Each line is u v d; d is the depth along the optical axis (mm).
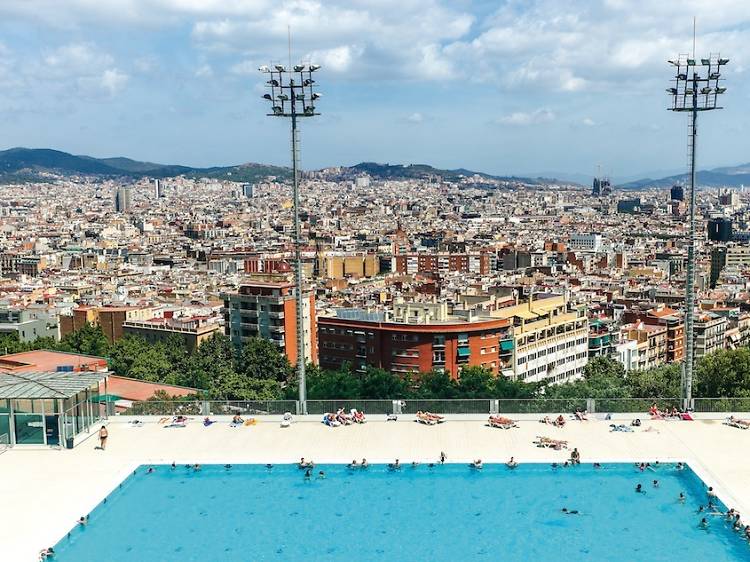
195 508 86562
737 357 155375
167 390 173375
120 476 91500
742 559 74875
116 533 80625
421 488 90750
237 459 96500
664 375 171500
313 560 75812
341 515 84812
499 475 93188
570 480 91875
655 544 77750
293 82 108688
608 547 77438
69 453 98875
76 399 103312
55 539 76438
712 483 87750
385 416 111000
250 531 81500
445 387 157000
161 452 99188
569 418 109875
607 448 98375
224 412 113125
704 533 79812
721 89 105875
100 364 157750
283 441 102625
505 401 110562
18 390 100438
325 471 94688
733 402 110500
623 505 85875
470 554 76688
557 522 82625
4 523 79750
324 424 108938
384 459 95875
